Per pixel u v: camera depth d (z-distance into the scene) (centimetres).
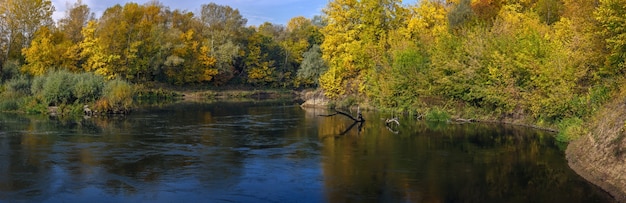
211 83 8738
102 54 6694
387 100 4450
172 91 7819
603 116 2177
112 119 3744
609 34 2505
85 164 1934
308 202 1441
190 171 1827
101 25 7512
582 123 2520
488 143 2511
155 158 2073
